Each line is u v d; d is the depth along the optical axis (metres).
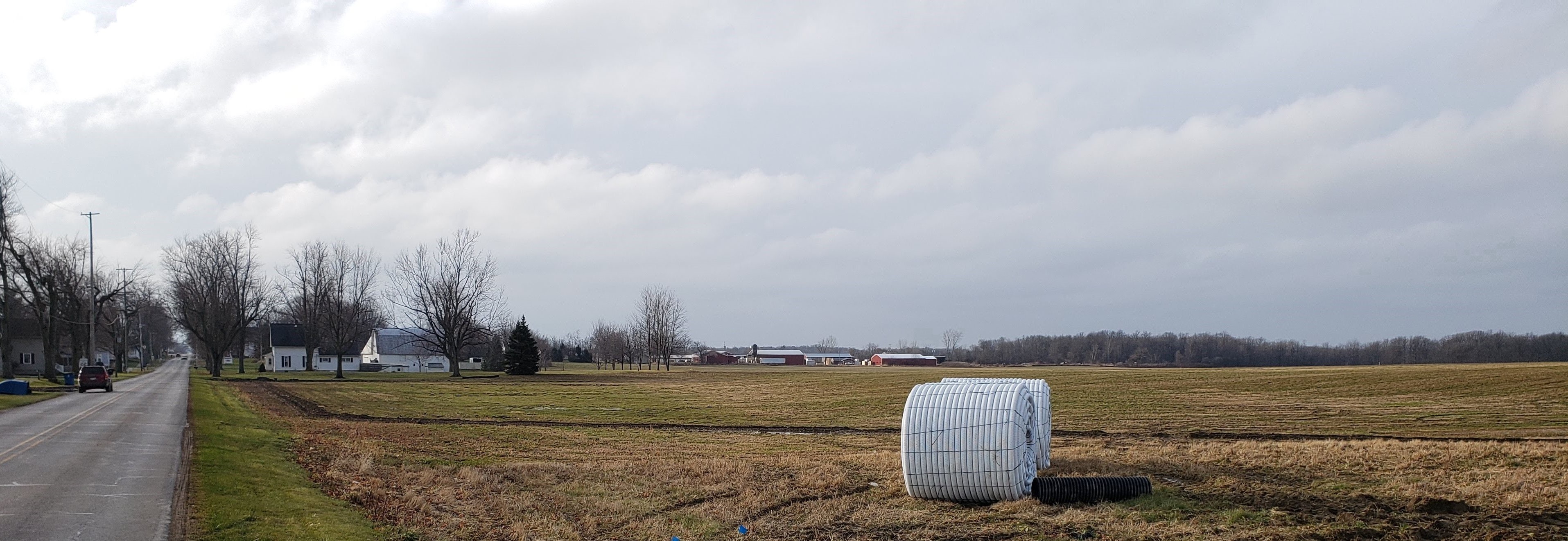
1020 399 15.30
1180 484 16.59
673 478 18.58
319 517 13.32
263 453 20.78
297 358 109.81
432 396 50.94
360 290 89.38
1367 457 18.50
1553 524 12.85
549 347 133.62
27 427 25.70
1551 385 39.22
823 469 19.06
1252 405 36.97
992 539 12.95
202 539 11.50
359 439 26.23
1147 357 151.88
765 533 13.66
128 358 115.38
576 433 30.05
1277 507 14.27
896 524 13.98
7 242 58.81
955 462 15.20
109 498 14.14
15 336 95.88
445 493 16.55
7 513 12.79
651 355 118.00
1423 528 12.64
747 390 55.66
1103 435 27.72
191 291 83.56
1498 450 18.75
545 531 13.54
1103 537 12.80
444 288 83.81
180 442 22.02
